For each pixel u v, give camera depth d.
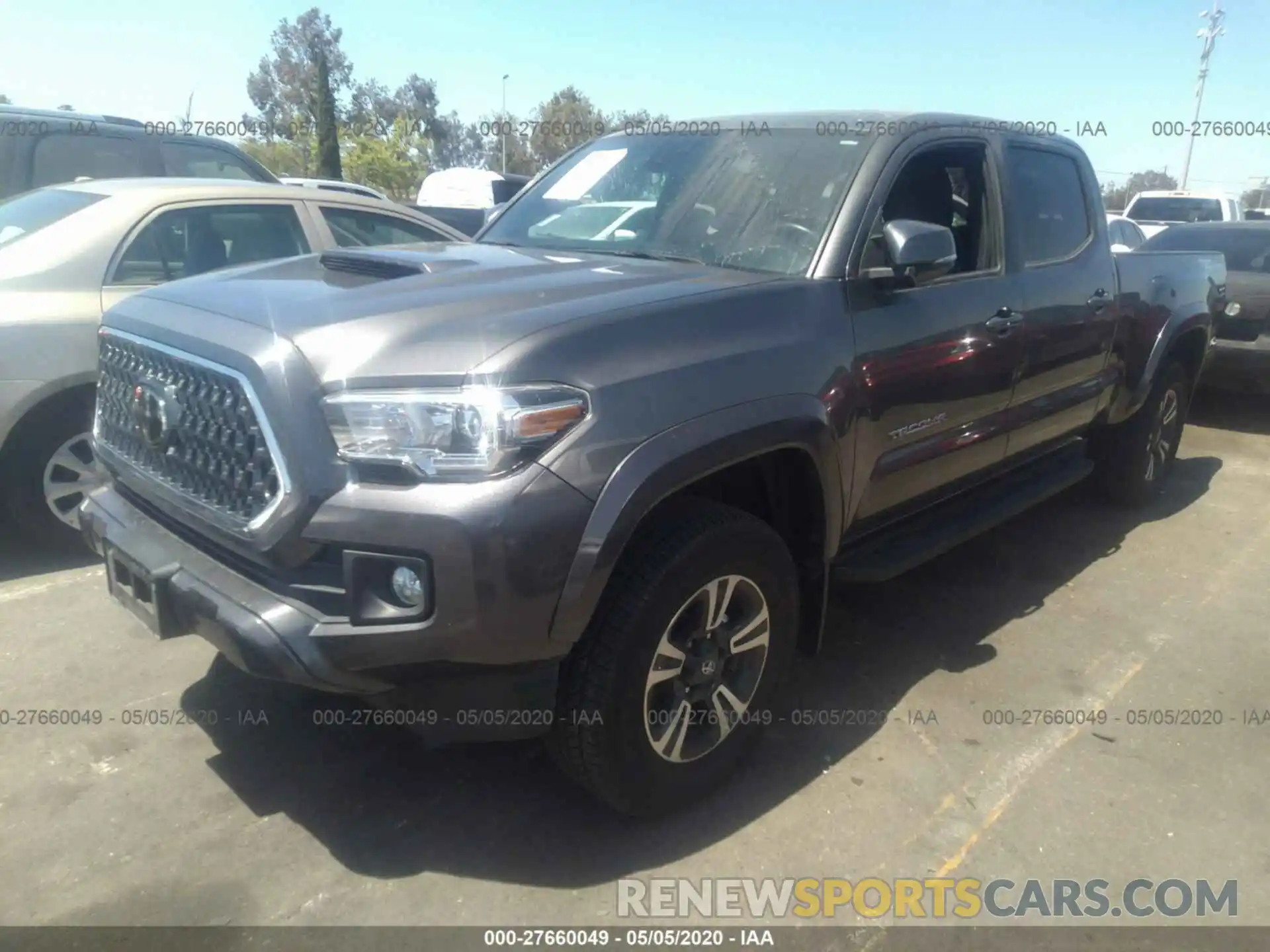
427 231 5.94
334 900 2.48
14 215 4.81
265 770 2.99
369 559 2.22
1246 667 3.87
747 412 2.63
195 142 6.80
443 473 2.20
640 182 3.74
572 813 2.84
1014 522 5.47
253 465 2.34
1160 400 5.47
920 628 4.11
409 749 3.12
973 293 3.63
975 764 3.15
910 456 3.41
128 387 2.85
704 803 2.90
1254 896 2.62
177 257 4.75
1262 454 7.22
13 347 4.11
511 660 2.31
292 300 2.58
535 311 2.48
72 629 3.83
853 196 3.23
